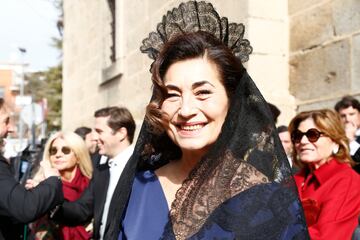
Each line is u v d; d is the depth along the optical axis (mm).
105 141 3865
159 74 1431
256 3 4305
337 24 3898
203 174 1313
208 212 1264
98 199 3389
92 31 9562
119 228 1467
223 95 1396
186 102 1378
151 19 6191
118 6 7465
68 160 3770
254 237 1196
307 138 2637
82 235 3531
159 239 1351
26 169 4383
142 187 1503
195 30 1573
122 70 7344
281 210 1226
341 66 3844
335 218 2338
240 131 1319
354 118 3502
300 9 4285
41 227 3371
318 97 4066
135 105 6828
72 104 11281
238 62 1424
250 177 1266
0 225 2561
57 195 2727
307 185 2648
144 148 1600
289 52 4398
